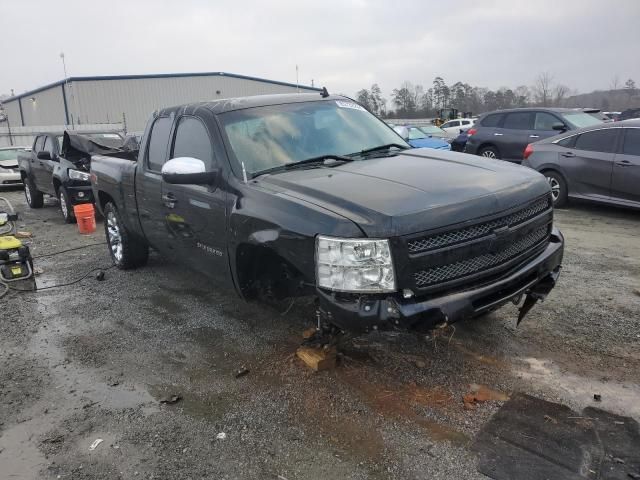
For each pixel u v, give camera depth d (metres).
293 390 3.67
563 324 4.45
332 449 3.05
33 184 13.10
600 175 8.66
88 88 42.66
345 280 3.05
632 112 23.52
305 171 3.94
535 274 3.64
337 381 3.73
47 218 11.81
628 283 5.36
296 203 3.37
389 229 2.94
